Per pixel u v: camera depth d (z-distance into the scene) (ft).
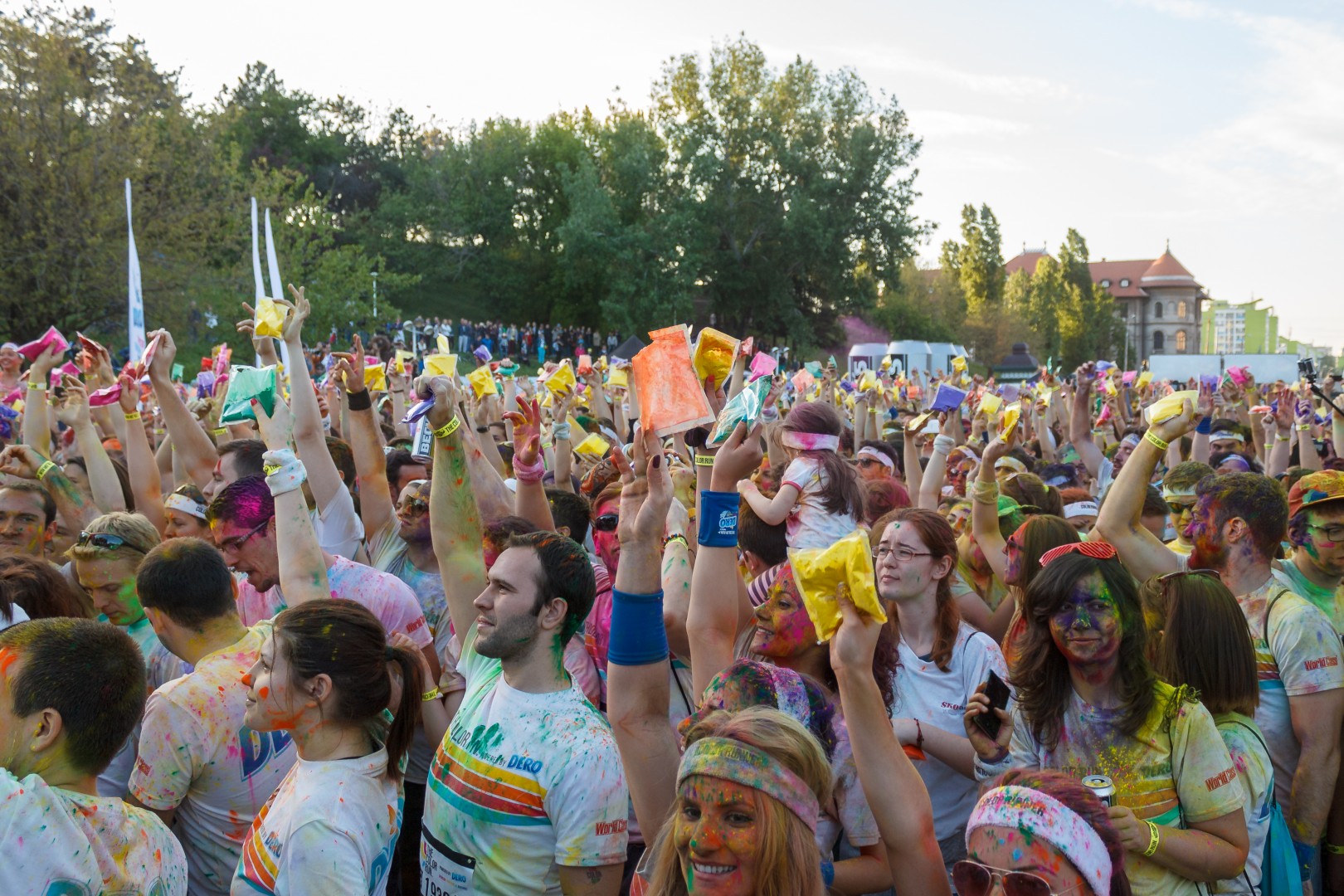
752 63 168.66
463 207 207.72
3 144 93.86
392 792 8.89
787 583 9.81
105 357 18.47
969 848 7.08
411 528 14.40
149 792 9.58
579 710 9.23
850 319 210.18
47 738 7.73
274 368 12.46
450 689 12.70
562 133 212.84
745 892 6.54
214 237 117.70
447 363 14.66
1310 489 12.85
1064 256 322.34
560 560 9.18
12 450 16.02
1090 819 6.89
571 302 201.05
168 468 23.43
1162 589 10.59
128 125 102.37
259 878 8.31
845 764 9.03
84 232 96.43
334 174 229.25
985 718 9.77
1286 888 9.84
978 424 24.85
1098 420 37.73
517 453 12.53
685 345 8.70
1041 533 11.43
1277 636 11.10
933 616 11.40
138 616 12.71
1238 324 609.01
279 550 11.10
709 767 6.63
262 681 8.54
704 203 167.84
